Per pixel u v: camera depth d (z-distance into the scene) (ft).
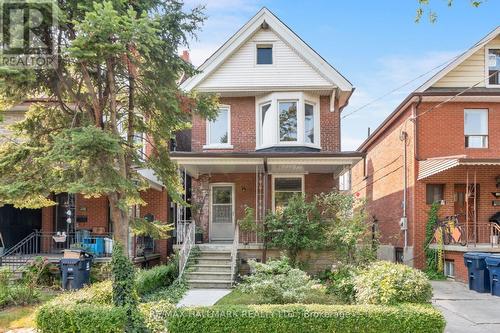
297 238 47.85
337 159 51.60
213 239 60.23
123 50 26.53
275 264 33.94
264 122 61.05
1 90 28.14
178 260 48.80
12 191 26.94
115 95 31.37
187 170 56.59
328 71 59.57
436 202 58.54
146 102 33.01
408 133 61.77
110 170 27.40
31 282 39.04
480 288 43.52
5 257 50.26
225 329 23.91
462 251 49.67
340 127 61.82
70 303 25.38
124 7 28.58
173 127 33.86
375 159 79.15
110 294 28.04
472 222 58.08
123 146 31.94
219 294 41.29
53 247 57.67
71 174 28.76
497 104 60.03
